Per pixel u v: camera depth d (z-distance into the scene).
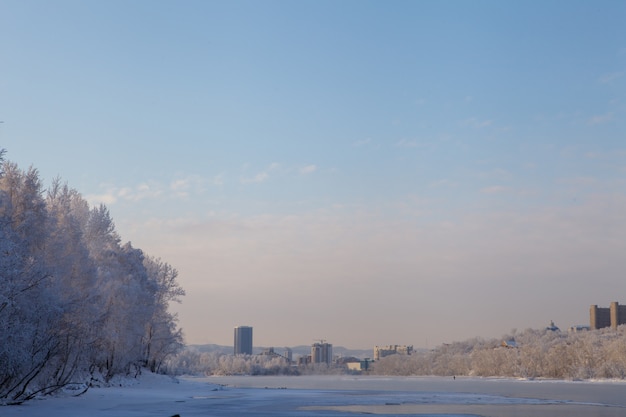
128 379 99.81
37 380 63.31
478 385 167.12
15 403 56.22
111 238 98.44
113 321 86.81
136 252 102.06
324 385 165.50
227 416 54.12
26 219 60.28
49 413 50.81
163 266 118.69
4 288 49.34
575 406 72.06
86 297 65.50
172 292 118.38
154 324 112.88
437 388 138.00
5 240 50.56
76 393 72.38
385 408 65.62
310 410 61.69
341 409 63.62
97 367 92.88
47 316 55.03
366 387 145.50
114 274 91.44
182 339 119.69
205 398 79.25
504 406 70.69
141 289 98.44
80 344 67.25
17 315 52.66
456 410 64.00
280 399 79.25
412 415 56.75
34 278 54.94
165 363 140.38
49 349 56.41
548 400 84.88
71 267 70.62
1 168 62.53
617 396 98.12
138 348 101.69
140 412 54.91
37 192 63.62
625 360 199.88
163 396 78.38
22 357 50.50
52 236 67.12
